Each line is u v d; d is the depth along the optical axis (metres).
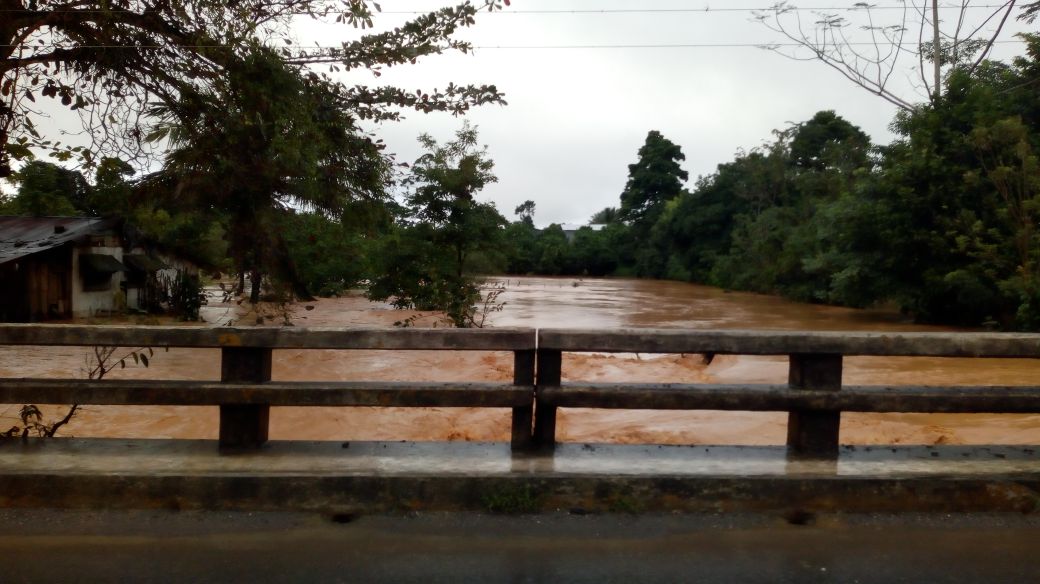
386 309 25.98
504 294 40.72
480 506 3.87
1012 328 19.86
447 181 22.06
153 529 3.60
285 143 8.21
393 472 3.91
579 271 79.19
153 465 3.98
